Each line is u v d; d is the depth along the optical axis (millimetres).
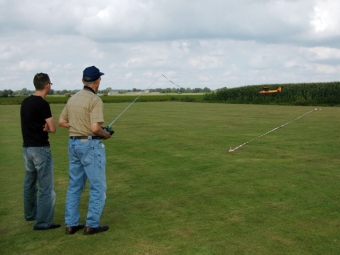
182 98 53438
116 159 9711
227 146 11539
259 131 15203
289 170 8164
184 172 8141
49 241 4617
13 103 49125
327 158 9461
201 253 4180
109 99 56688
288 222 5082
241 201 6023
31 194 5184
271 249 4266
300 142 12086
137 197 6344
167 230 4867
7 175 8109
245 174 7840
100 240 4602
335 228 4859
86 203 6129
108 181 7461
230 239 4547
